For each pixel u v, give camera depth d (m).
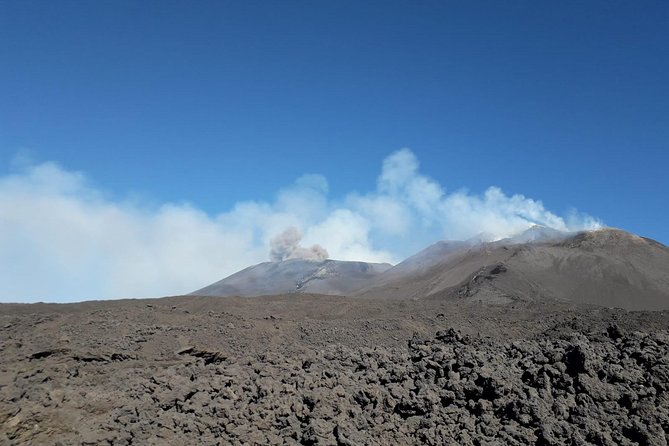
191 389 13.73
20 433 11.36
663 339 14.84
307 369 15.54
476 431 12.74
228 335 28.39
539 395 13.25
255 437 12.35
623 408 12.64
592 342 16.27
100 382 15.06
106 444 11.46
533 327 31.84
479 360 14.78
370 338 30.14
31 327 27.02
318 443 11.93
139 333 25.44
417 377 14.78
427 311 38.69
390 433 12.84
